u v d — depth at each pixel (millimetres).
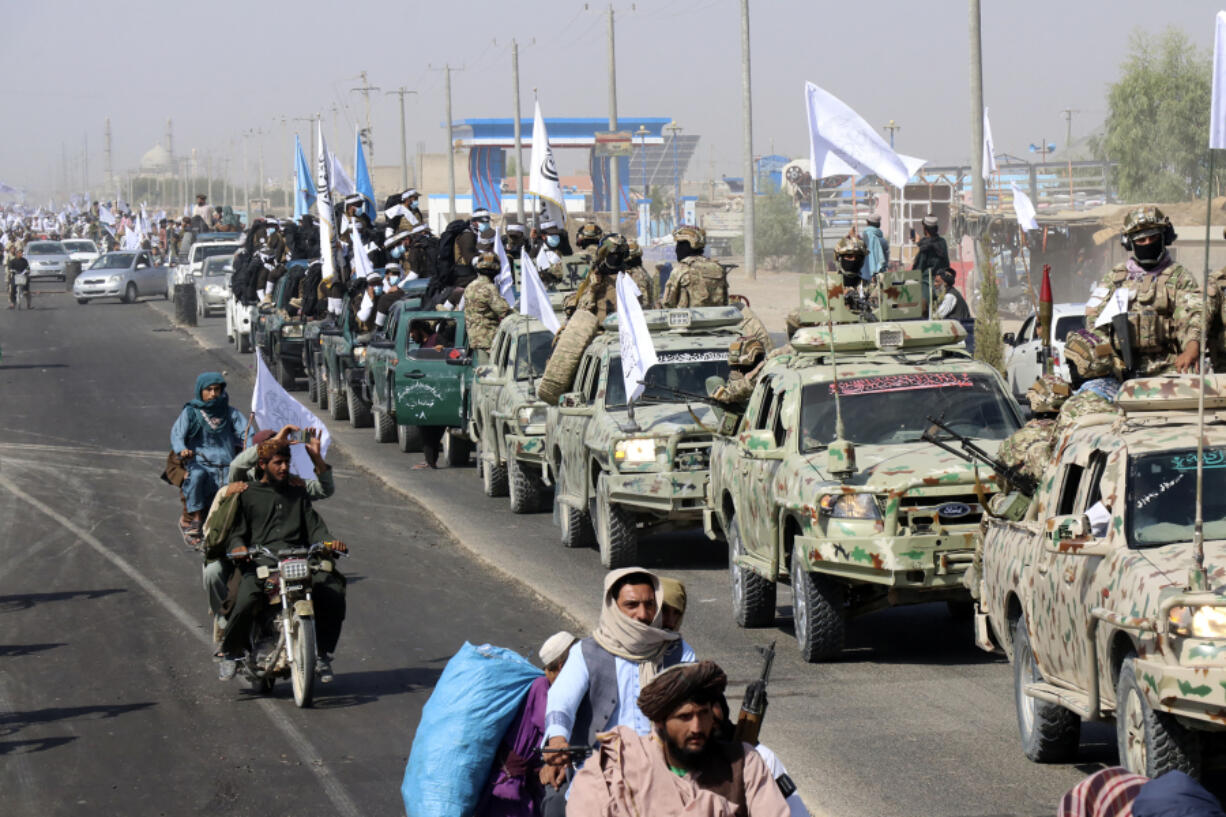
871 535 16891
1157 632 11078
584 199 192500
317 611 17047
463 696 10242
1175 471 12500
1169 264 15930
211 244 91438
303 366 54688
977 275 51094
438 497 31938
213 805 13438
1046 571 13188
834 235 86000
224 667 17281
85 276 100000
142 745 15375
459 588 22844
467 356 35531
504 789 10344
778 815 7656
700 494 23141
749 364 21812
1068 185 83812
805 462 18219
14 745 15531
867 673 17359
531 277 28906
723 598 22031
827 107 19531
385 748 15039
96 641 20109
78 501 31781
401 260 48812
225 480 21547
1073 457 13523
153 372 59094
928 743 14422
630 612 9258
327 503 31375
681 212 178125
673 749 7715
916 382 19250
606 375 25312
